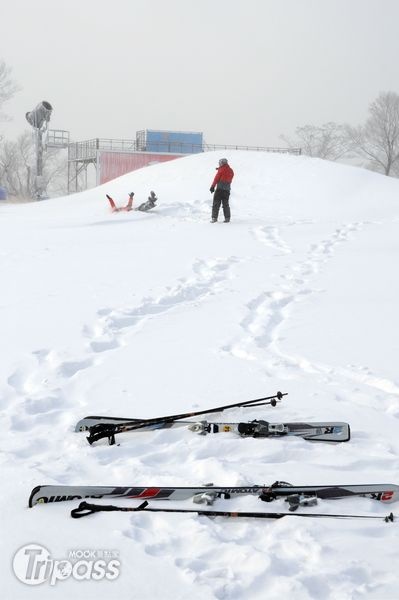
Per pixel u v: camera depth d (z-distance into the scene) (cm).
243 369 573
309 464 386
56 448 414
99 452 403
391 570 274
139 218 1959
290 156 3027
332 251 1280
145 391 520
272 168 2848
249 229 1673
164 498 338
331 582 263
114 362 598
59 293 905
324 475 371
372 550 289
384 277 984
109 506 324
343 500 337
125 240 1496
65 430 441
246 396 506
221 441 412
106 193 2755
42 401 495
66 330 707
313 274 1032
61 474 371
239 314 780
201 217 1970
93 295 887
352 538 298
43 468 378
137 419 439
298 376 554
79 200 2695
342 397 507
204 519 315
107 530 307
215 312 794
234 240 1470
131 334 701
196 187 2556
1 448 408
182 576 270
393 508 333
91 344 653
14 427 450
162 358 609
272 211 2208
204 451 403
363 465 384
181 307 826
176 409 480
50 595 261
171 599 257
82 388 531
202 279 995
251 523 314
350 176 2716
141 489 339
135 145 5525
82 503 324
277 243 1430
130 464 386
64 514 323
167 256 1236
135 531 306
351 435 428
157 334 698
